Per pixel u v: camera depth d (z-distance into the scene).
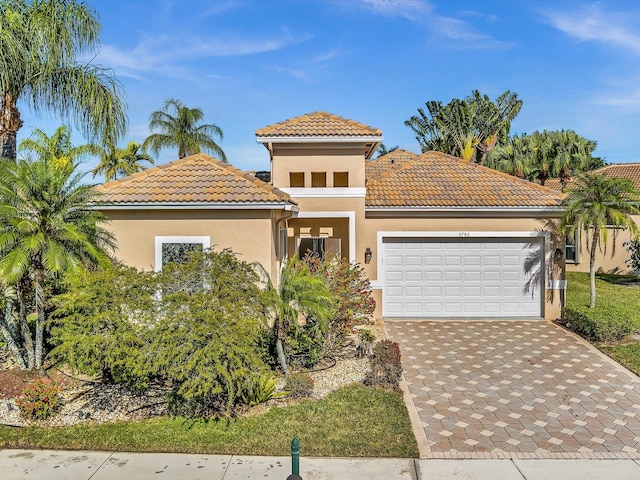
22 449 9.11
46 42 13.65
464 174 20.95
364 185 18.31
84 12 14.48
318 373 13.08
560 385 12.49
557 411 10.96
